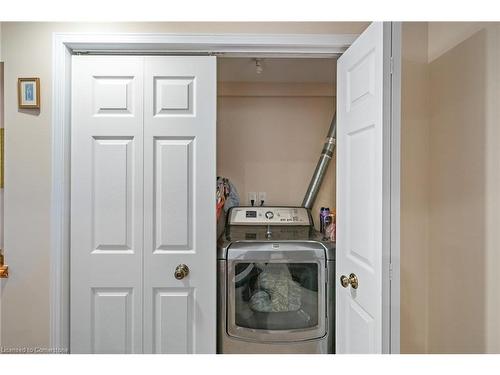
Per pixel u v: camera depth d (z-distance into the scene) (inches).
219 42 63.9
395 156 48.6
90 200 65.6
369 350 52.4
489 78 43.4
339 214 66.1
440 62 51.5
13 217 63.7
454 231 48.7
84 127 65.3
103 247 66.0
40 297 63.6
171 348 66.1
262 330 69.7
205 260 66.1
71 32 63.6
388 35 48.6
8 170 63.6
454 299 48.5
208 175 66.0
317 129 99.6
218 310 70.0
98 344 65.7
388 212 48.6
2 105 65.4
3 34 63.2
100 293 66.1
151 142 65.5
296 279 70.7
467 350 46.5
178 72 65.6
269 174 99.4
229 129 99.1
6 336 63.7
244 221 92.3
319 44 64.2
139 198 65.7
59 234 63.5
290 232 86.1
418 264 53.3
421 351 52.8
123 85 65.3
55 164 63.4
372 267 52.0
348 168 61.7
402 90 53.4
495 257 42.4
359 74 56.8
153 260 65.9
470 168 46.1
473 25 45.6
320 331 70.0
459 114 48.1
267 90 97.5
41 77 63.4
